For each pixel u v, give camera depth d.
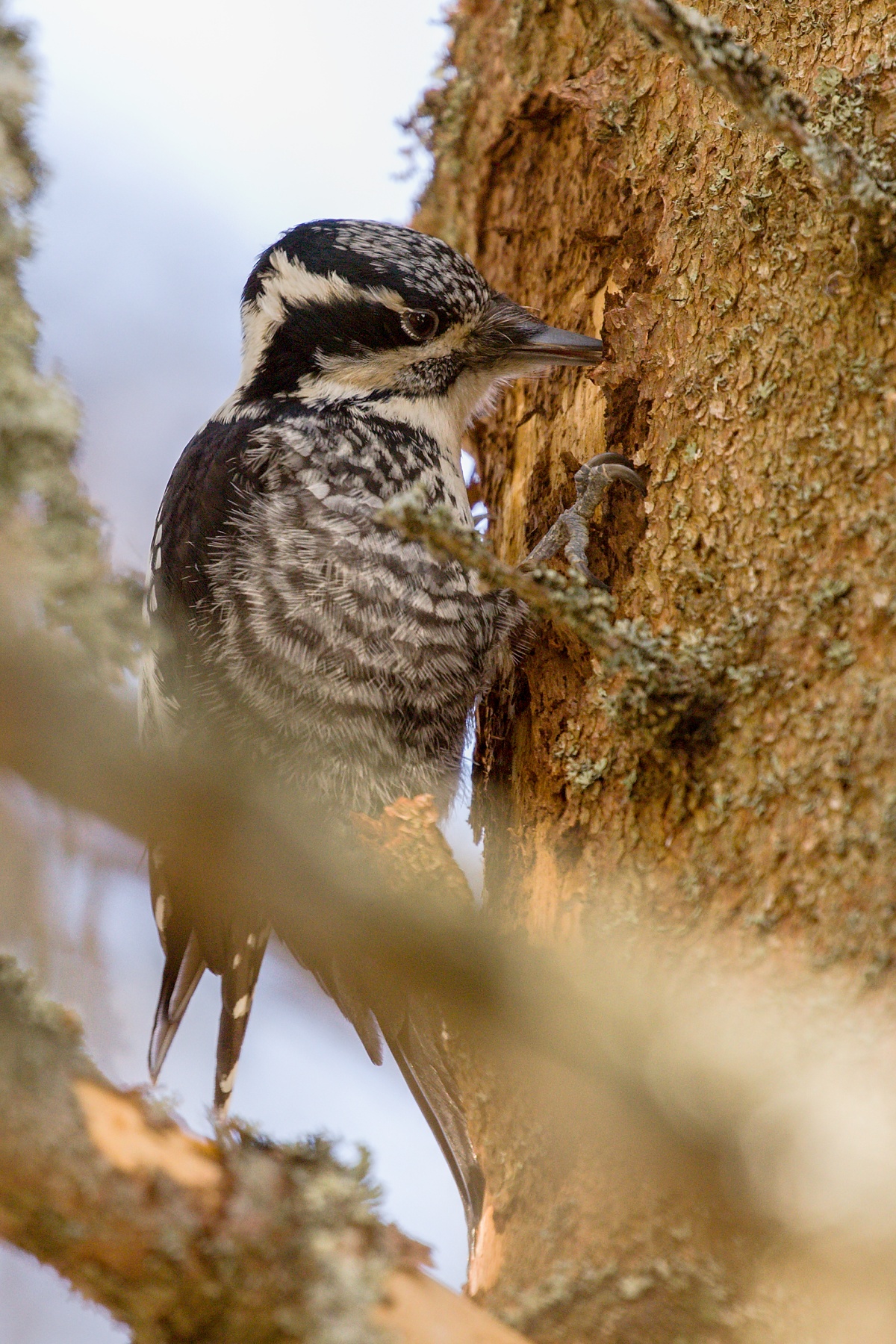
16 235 3.95
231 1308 3.77
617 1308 3.93
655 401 3.98
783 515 3.95
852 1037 3.92
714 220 3.98
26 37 3.95
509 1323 3.93
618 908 3.95
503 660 4.02
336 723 4.03
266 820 3.92
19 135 3.95
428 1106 3.99
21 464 3.94
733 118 3.98
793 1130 3.91
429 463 4.04
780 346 3.96
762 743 3.94
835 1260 3.91
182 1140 3.91
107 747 3.91
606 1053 3.92
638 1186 3.93
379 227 4.05
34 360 3.94
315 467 4.04
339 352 4.05
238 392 4.06
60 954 3.92
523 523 4.04
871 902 3.93
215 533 4.04
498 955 3.92
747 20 3.98
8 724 3.79
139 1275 3.78
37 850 3.92
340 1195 3.91
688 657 3.95
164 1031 4.03
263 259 4.07
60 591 3.93
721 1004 3.93
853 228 3.95
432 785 4.03
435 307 4.04
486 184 4.07
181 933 4.03
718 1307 3.92
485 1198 3.96
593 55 4.04
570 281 4.04
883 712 3.94
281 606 4.03
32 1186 3.73
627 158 4.00
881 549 3.94
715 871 3.94
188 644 4.04
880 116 3.96
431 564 4.03
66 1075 3.86
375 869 3.98
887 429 3.95
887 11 3.97
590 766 3.96
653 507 3.97
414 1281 3.91
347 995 4.00
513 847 3.98
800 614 3.95
